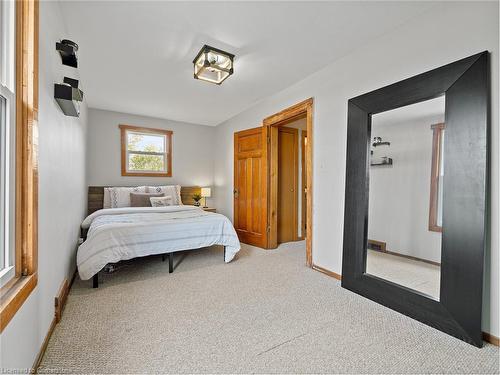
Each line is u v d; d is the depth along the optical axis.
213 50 2.37
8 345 0.91
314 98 2.98
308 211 3.04
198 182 5.39
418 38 1.95
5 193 1.06
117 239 2.49
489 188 1.54
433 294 1.81
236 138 4.63
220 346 1.49
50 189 1.58
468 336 1.54
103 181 4.41
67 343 1.49
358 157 2.34
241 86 3.38
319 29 2.12
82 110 3.38
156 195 4.31
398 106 2.05
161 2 1.79
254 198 4.25
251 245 4.27
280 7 1.85
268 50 2.45
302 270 2.92
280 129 4.37
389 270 2.10
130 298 2.13
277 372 1.29
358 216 2.32
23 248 1.17
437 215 1.84
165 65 2.74
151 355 1.40
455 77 1.67
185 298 2.15
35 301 1.24
